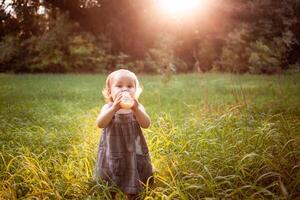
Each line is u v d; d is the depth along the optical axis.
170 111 8.54
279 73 21.81
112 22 26.50
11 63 24.23
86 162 4.54
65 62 24.12
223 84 15.44
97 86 15.20
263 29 24.19
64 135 6.21
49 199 3.98
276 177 4.32
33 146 5.60
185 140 5.39
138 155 3.94
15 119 7.71
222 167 4.47
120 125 3.86
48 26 26.12
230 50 23.98
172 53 22.61
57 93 12.52
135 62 25.53
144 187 3.97
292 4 24.41
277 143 4.93
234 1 25.34
